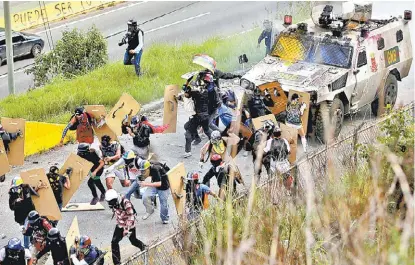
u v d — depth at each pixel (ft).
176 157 116.06
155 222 95.76
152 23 206.80
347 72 118.83
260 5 213.25
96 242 92.27
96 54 165.27
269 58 125.18
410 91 142.20
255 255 46.50
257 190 66.95
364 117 127.03
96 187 105.81
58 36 203.62
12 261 76.74
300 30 125.59
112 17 215.31
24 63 185.98
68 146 121.70
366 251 40.42
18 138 106.83
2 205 102.47
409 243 40.29
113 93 141.49
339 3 153.89
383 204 42.98
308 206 43.60
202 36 192.75
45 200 89.56
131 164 96.17
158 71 154.61
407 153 64.69
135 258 71.46
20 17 207.10
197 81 112.16
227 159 97.81
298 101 110.01
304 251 46.57
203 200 84.69
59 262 79.56
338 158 75.00
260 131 95.76
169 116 116.67
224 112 111.55
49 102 136.77
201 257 60.44
